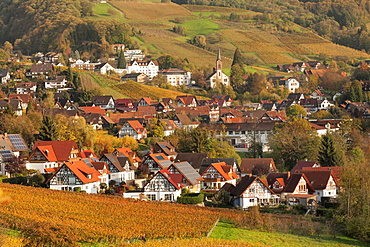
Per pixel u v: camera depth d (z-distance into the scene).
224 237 174.25
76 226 168.38
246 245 165.12
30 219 168.75
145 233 169.62
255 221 188.62
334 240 180.62
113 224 175.75
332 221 197.12
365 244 179.62
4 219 166.75
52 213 179.75
